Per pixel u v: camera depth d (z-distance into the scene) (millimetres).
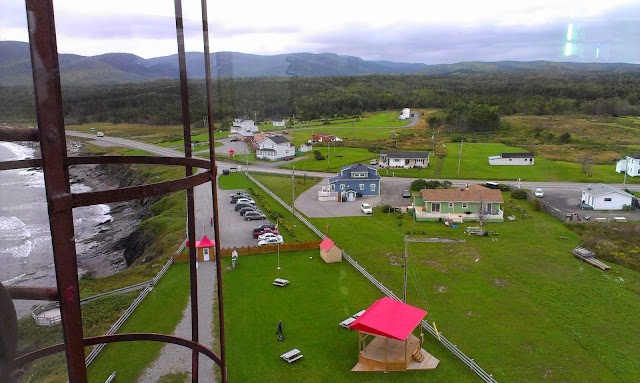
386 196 45438
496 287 24750
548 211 39688
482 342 19344
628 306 22672
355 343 19250
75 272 5801
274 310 22047
